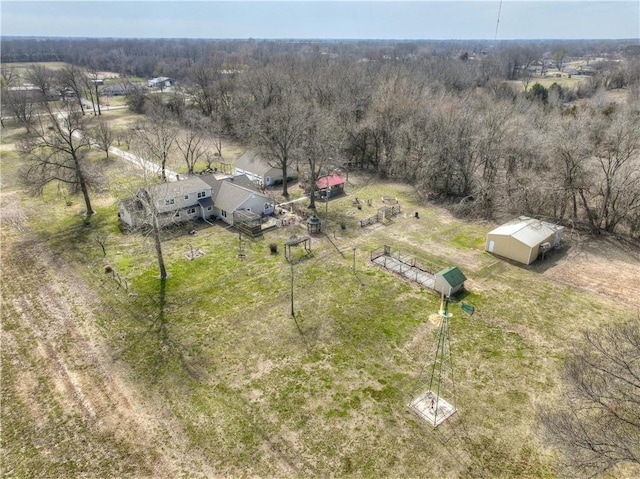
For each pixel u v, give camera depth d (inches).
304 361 995.9
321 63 4429.1
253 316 1152.2
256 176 2222.0
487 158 1927.9
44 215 1793.8
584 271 1370.6
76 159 1743.4
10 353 1021.8
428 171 2062.0
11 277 1331.2
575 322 1123.3
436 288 1259.2
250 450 789.2
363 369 972.6
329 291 1267.2
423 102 2394.2
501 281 1320.1
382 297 1239.5
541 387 916.6
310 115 2180.1
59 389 922.1
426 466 758.5
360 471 750.5
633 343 655.8
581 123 1724.9
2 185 2164.1
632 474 732.0
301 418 851.4
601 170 1676.9
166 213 1662.2
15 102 3329.2
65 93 4505.4
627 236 1582.2
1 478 741.9
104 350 1032.2
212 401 890.7
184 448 794.2
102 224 1705.2
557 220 1690.5
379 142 2421.3
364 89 2947.8
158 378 949.2
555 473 741.3
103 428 833.5
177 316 1151.6
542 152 1770.4
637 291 1256.8
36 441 808.9
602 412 683.4
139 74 7022.6
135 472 753.0
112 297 1233.4
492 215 1802.4
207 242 1574.8
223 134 3255.4
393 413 860.6
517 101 2556.6
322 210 1888.5
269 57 6102.4
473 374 956.0
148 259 1444.4
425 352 1023.6
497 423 837.2
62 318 1144.8
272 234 1643.7
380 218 1795.0
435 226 1728.6
